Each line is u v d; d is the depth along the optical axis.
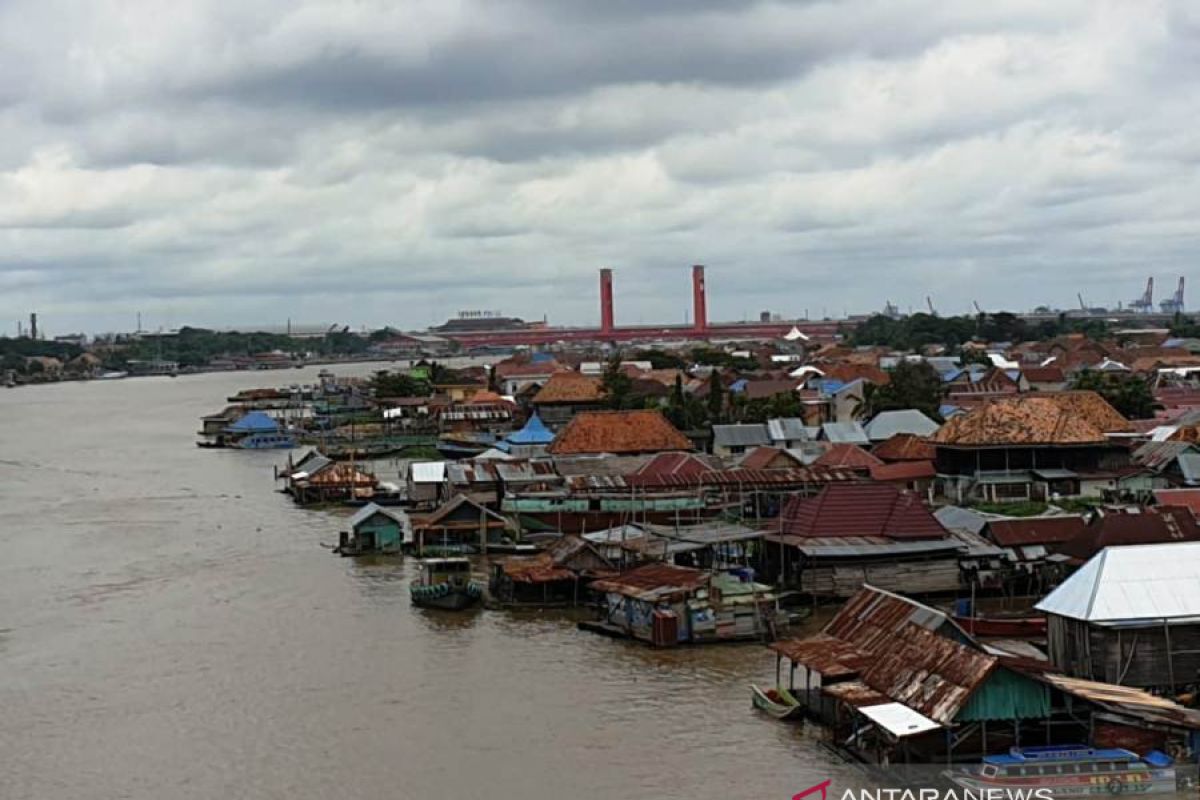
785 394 171.25
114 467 164.88
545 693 58.84
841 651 54.44
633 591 69.12
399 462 162.38
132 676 63.19
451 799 46.41
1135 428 122.00
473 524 95.81
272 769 49.91
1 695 60.38
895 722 46.38
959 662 48.12
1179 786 44.25
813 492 97.69
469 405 195.25
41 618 76.12
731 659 63.94
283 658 66.06
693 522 92.06
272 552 97.94
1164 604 52.22
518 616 74.62
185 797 47.25
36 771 50.25
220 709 57.59
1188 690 51.94
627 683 60.06
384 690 59.94
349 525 106.31
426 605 76.94
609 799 45.94
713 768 48.53
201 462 170.88
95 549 100.31
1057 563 73.94
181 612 77.19
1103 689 48.75
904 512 77.44
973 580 75.00
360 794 47.12
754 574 76.75
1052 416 103.56
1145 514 72.06
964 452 102.56
